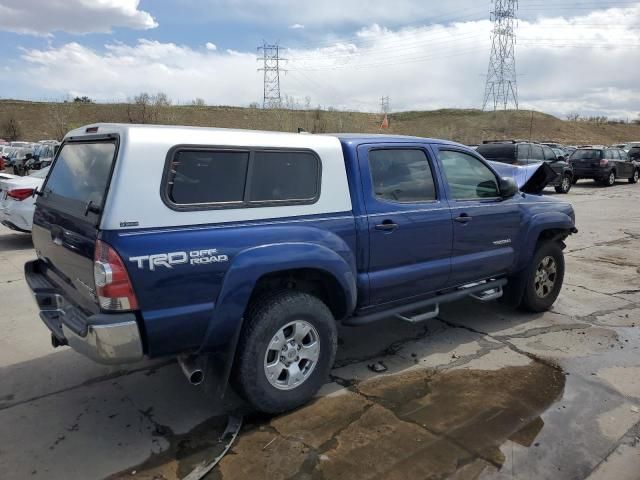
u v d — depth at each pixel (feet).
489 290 17.07
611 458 10.16
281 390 11.35
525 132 263.70
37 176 31.01
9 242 30.91
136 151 9.37
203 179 10.16
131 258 9.16
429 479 9.48
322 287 12.44
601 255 28.78
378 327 17.28
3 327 16.92
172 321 9.67
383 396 12.53
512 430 11.09
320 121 244.42
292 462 9.95
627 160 77.61
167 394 12.58
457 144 15.65
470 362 14.56
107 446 10.48
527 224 17.17
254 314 10.89
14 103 245.65
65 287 11.35
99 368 13.94
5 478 9.46
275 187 11.22
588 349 15.56
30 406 12.02
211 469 9.73
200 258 9.86
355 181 12.60
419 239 13.88
